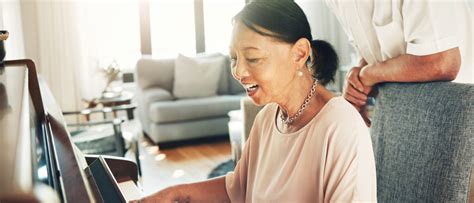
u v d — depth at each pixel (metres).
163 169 4.26
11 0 4.98
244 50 1.05
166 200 1.29
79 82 5.98
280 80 1.06
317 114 1.05
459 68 1.38
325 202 1.02
